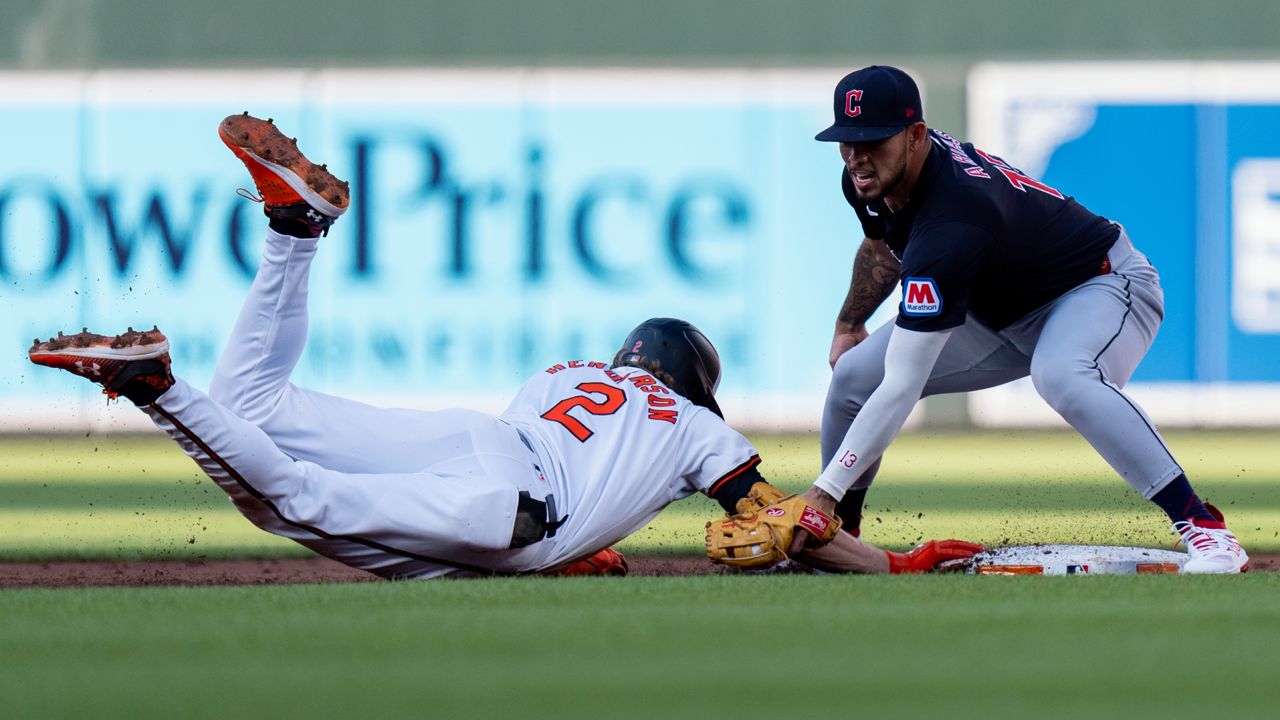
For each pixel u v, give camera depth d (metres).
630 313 41.56
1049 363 14.41
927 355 13.71
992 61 44.44
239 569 17.33
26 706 7.15
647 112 41.66
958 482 29.89
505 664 8.17
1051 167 42.09
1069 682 7.61
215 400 13.37
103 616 10.24
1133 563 14.57
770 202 41.69
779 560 13.75
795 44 45.06
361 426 13.51
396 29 45.16
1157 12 44.56
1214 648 8.68
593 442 14.12
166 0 44.81
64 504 26.27
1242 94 41.62
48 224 41.25
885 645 8.76
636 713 6.89
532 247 41.47
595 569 14.67
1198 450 36.75
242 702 7.19
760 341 41.59
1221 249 41.62
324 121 41.25
